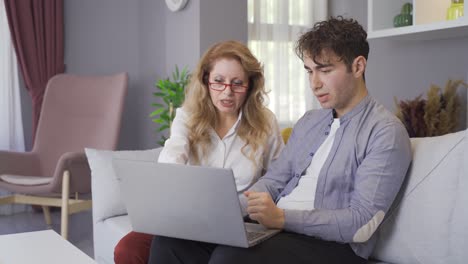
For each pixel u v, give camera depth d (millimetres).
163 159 1794
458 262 1418
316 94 1538
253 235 1424
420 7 3201
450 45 3477
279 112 4555
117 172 1419
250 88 1878
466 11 2859
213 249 1515
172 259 1466
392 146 1431
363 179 1433
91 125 3877
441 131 3068
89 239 3420
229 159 1862
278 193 1727
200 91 1852
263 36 4453
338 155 1523
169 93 3645
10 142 4129
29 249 1539
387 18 3449
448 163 1474
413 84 3746
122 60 4629
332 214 1418
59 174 3131
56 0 4230
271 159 1929
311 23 4617
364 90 1553
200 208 1323
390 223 1564
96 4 4504
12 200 3379
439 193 1467
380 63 3979
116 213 2199
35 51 4156
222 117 1882
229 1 3852
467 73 3373
